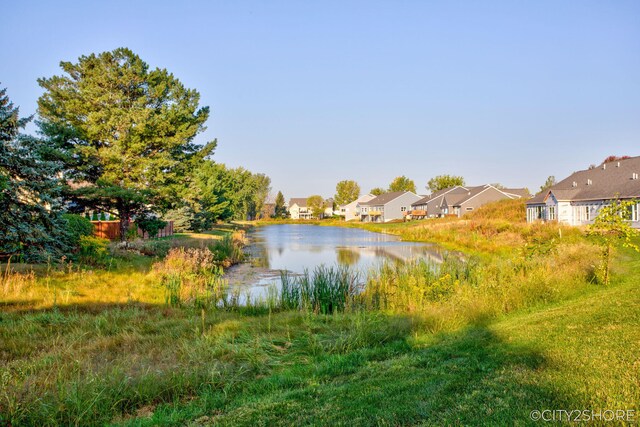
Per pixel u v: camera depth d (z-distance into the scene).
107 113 24.84
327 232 66.94
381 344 8.43
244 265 25.70
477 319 9.53
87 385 6.04
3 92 14.49
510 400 4.70
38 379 6.36
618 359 5.53
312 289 14.00
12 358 7.68
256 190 133.00
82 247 17.78
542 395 4.74
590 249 14.85
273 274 21.84
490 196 71.31
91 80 25.36
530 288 11.27
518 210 52.22
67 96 25.39
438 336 8.43
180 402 6.09
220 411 5.63
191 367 7.14
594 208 37.00
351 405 5.19
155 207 27.55
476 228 36.47
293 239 49.78
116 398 5.97
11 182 13.95
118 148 24.39
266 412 5.27
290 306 13.09
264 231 72.06
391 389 5.56
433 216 83.00
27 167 14.35
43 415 5.38
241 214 114.19
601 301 9.21
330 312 12.64
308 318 10.77
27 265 14.95
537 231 27.95
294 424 4.83
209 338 8.66
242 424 5.00
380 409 4.92
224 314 11.78
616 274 12.88
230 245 30.64
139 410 5.91
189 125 27.86
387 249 34.84
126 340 8.78
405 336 8.72
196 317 11.06
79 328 9.47
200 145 30.06
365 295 13.28
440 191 86.31
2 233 13.88
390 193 102.81
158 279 15.55
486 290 11.37
